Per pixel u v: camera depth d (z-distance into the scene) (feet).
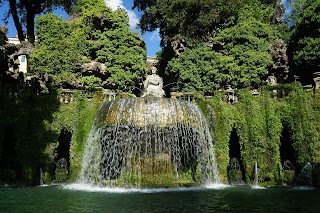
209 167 67.62
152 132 60.80
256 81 96.89
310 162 68.03
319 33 90.53
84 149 69.72
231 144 84.28
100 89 78.18
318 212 35.04
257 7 109.40
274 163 70.54
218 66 100.48
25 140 69.36
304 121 70.33
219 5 107.45
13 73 83.25
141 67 103.55
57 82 94.02
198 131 64.85
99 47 101.19
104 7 103.86
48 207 38.34
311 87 73.67
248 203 41.16
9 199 44.88
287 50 101.65
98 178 64.54
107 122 62.75
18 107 70.74
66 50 96.17
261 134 72.23
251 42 100.63
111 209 36.70
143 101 61.52
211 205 39.34
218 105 73.92
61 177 75.56
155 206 38.55
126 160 61.31
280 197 47.26
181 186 59.72
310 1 94.38
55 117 71.82
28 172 68.03
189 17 110.52
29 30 114.32
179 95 77.92
